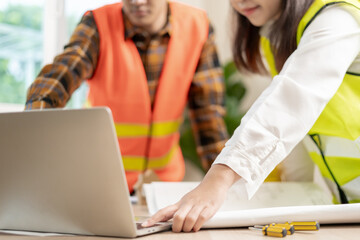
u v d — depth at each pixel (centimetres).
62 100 138
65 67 143
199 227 71
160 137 167
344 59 81
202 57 173
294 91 78
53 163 67
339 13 84
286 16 92
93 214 67
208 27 175
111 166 63
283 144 76
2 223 77
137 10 152
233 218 74
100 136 62
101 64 161
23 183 70
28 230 75
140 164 167
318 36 82
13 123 67
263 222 75
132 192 166
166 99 165
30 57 312
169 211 74
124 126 164
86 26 158
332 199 108
